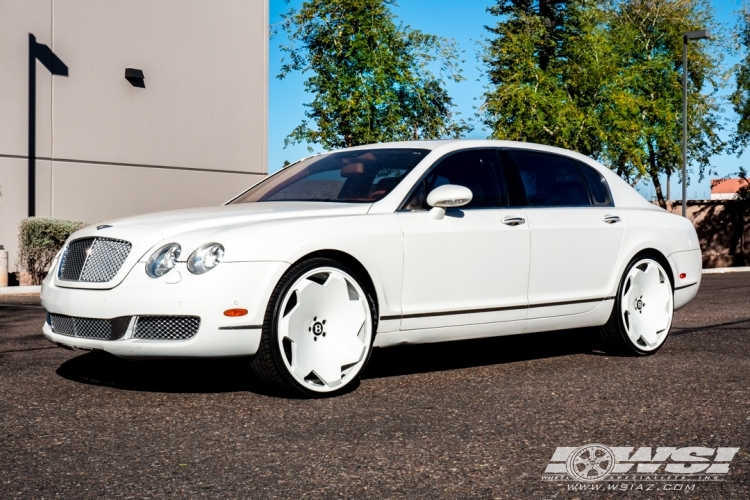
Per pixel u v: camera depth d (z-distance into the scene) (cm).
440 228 544
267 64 1959
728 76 3541
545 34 3256
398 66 2798
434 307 540
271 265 470
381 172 566
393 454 372
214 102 1859
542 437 403
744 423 432
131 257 475
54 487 326
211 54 1850
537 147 637
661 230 678
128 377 547
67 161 1620
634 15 3572
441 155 575
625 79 3106
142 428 416
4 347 685
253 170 1939
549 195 621
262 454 371
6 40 1523
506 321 579
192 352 462
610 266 638
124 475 341
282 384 480
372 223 517
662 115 3241
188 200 1823
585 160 667
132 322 469
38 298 1218
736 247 3397
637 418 441
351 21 2736
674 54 3472
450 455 372
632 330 648
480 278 561
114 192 1695
